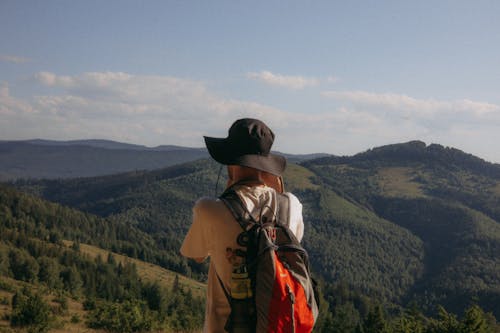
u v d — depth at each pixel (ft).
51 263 417.69
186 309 231.50
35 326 81.10
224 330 7.32
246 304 7.00
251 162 7.60
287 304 6.71
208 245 7.56
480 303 555.28
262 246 7.00
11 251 429.79
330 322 184.24
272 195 7.69
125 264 513.04
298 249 7.24
